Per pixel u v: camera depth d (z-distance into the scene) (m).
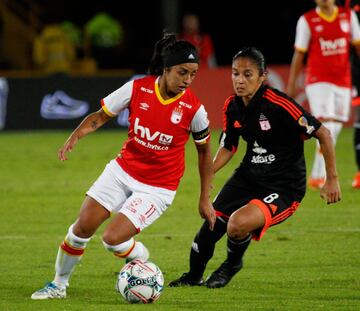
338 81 47.59
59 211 44.47
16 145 70.75
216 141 71.25
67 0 105.31
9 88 78.06
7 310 25.20
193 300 26.47
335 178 27.14
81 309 25.19
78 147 70.00
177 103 25.97
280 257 33.72
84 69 91.06
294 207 27.80
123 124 80.69
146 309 25.11
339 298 27.02
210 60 83.62
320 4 46.97
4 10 100.31
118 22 103.50
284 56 105.00
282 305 25.94
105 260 33.34
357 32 47.66
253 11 105.31
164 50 25.53
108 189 26.45
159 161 26.36
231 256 28.20
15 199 48.00
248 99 27.38
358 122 49.84
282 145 27.66
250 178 27.97
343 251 34.75
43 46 88.38
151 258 33.75
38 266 32.41
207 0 106.06
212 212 26.86
